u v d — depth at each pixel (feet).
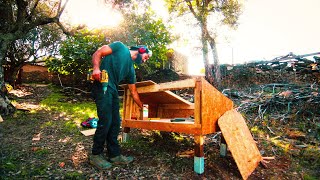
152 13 33.47
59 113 20.04
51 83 52.95
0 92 19.85
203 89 7.72
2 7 21.62
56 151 9.58
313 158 9.38
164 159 8.85
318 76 31.45
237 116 9.23
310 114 15.75
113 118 8.50
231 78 39.63
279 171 8.24
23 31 22.12
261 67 39.17
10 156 8.68
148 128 9.66
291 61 36.24
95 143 8.06
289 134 12.89
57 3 31.37
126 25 30.12
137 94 10.15
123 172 7.65
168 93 10.77
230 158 9.15
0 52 20.35
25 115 18.52
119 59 8.41
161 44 34.63
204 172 7.80
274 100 18.08
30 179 6.84
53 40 47.29
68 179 6.97
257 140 11.80
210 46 41.98
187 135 12.73
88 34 28.30
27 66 61.98
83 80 43.57
